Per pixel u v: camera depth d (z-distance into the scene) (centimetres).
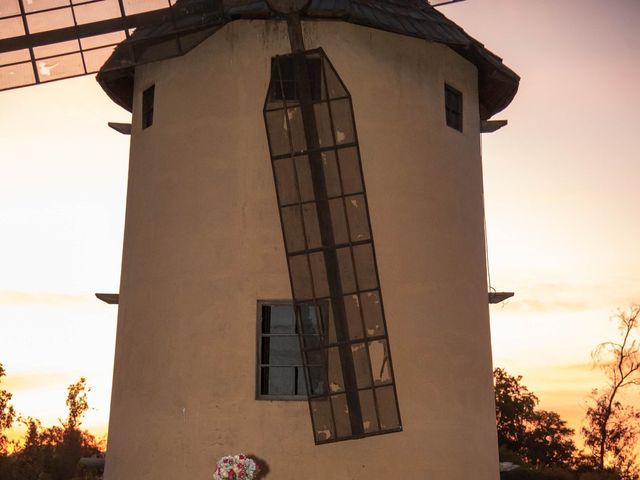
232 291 1581
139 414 1622
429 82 1714
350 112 1562
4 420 5303
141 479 1588
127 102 1925
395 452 1538
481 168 1819
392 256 1609
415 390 1574
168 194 1673
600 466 4284
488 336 1748
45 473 5222
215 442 1534
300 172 1564
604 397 4281
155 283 1656
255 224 1597
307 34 1639
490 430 1698
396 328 1586
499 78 1842
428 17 1716
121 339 1716
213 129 1648
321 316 1528
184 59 1706
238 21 1661
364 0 1653
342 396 1509
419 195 1658
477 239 1758
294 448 1520
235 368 1552
